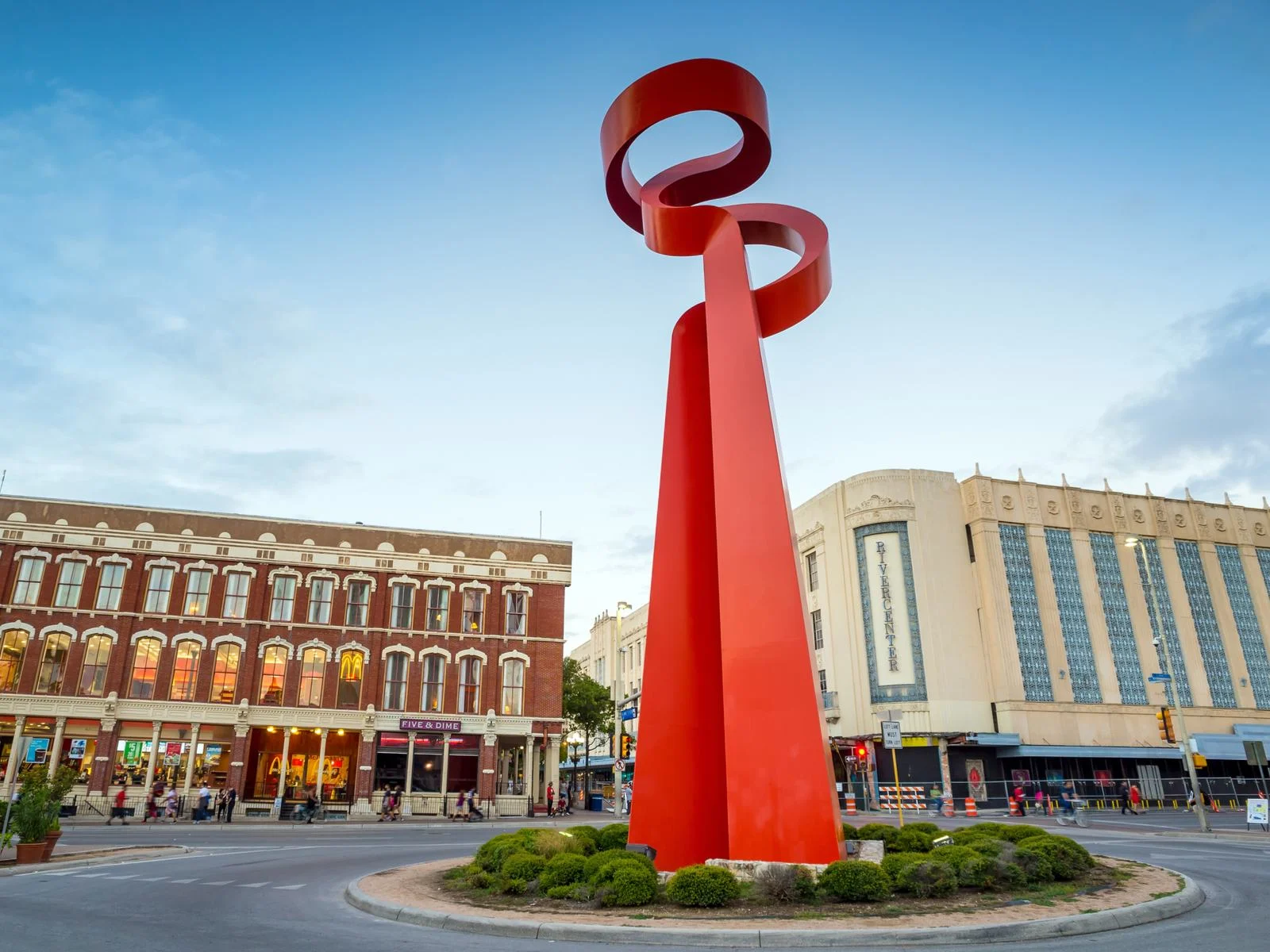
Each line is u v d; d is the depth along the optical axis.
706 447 17.27
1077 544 58.31
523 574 48.25
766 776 13.62
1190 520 62.12
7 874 17.06
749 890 12.38
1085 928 10.63
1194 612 59.84
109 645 42.22
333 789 45.03
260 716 42.47
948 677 52.59
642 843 15.13
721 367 16.25
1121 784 53.81
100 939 10.25
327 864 20.09
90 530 43.12
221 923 11.55
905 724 52.03
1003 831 16.73
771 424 15.44
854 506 57.62
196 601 43.75
